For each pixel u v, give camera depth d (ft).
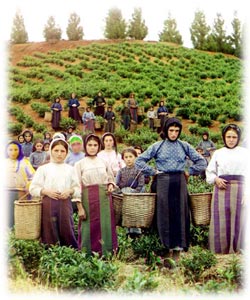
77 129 97.86
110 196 24.39
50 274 20.40
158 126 98.12
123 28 197.67
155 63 163.94
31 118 105.40
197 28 198.90
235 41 195.72
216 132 100.22
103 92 123.34
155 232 25.04
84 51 168.76
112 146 31.24
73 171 24.16
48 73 146.92
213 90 132.67
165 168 24.57
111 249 23.91
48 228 23.54
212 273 21.94
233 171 24.71
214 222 24.75
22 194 28.45
